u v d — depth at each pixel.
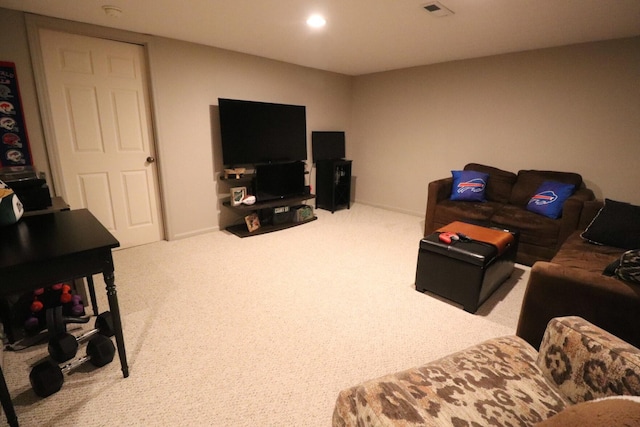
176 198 3.61
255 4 2.35
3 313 1.81
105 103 3.06
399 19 2.61
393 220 4.62
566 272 1.57
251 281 2.70
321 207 5.20
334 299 2.43
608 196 3.27
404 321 2.17
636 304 1.40
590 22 2.58
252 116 3.90
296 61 4.25
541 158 3.64
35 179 2.06
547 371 1.10
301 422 1.41
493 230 2.71
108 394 1.54
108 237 1.50
